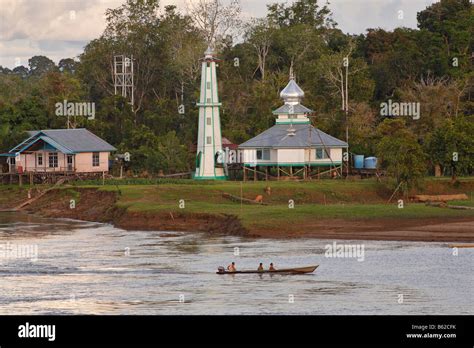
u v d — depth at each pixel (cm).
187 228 18325
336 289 12825
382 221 17800
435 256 14988
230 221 18025
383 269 14062
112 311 11838
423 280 13312
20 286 13188
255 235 17188
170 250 15888
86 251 15862
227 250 15762
